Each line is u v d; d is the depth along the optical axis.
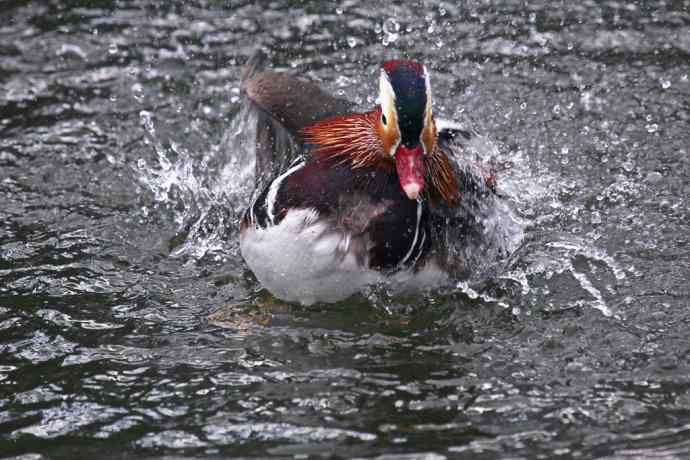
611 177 13.27
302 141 10.93
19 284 11.44
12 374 9.95
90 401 9.56
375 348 10.33
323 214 9.87
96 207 12.99
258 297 11.28
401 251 10.07
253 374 9.94
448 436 8.95
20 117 14.88
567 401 9.38
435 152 10.36
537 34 16.50
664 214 12.48
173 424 9.23
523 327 10.56
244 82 12.34
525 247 11.87
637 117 14.48
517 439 8.89
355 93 15.24
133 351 10.34
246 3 17.55
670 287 11.09
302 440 8.95
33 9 17.48
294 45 16.50
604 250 11.82
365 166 9.98
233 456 8.77
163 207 13.02
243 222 10.49
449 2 17.36
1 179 13.46
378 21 17.00
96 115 14.95
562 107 14.79
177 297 11.31
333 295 10.43
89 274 11.68
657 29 16.48
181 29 16.95
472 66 15.81
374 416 9.26
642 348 10.11
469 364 10.02
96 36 16.78
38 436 9.11
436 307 10.89
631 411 9.22
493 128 14.39
